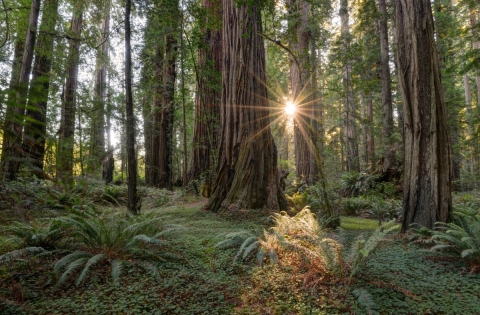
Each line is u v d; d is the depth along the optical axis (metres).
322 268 4.36
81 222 5.04
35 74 11.74
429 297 3.78
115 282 4.11
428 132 6.40
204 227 7.38
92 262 4.12
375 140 20.77
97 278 4.26
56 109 10.62
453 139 19.30
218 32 15.71
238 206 8.76
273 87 19.33
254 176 9.05
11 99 1.63
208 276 4.52
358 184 15.11
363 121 17.53
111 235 5.12
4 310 3.39
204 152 16.28
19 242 4.89
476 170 21.39
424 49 6.52
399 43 6.90
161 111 18.03
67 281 4.20
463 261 4.89
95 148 7.43
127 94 7.63
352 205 11.88
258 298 3.90
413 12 6.62
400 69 6.88
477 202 11.00
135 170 7.57
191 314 3.51
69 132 10.84
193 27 12.29
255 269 4.74
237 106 9.50
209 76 14.71
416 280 4.27
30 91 1.67
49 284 4.09
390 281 4.18
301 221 5.34
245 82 9.48
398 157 15.27
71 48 12.52
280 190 9.41
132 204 7.42
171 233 6.53
